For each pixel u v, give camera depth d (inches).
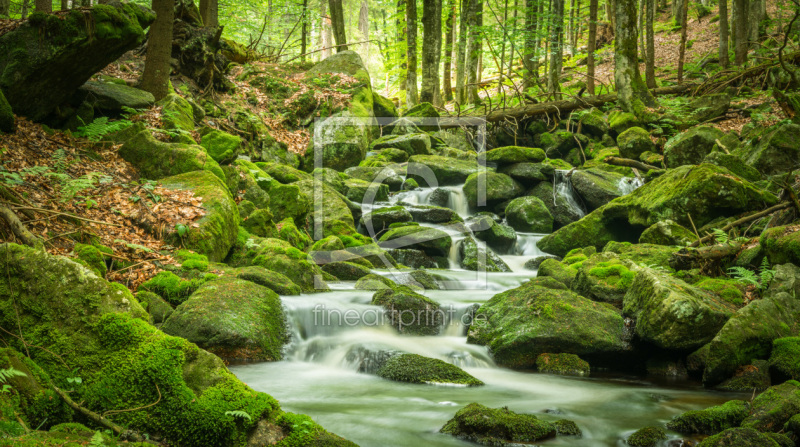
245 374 222.8
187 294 256.8
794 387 177.3
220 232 310.3
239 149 425.1
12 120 312.2
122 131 377.4
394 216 451.5
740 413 169.6
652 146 584.4
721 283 266.8
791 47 757.3
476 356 250.7
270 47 777.6
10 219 218.4
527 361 250.1
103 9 333.4
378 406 192.5
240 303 247.8
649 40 701.9
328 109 598.5
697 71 771.4
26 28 322.0
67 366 135.4
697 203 386.9
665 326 230.4
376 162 560.7
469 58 866.8
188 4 548.4
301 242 388.2
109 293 144.9
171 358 136.1
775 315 231.1
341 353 249.1
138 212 301.0
